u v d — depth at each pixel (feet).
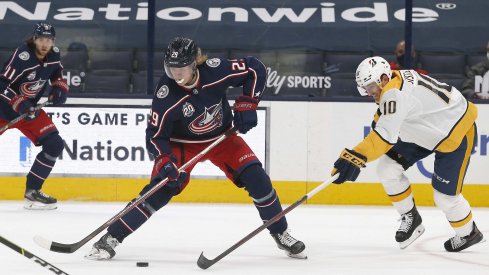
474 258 45.34
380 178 47.93
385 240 51.44
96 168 67.87
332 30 77.10
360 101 67.92
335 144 68.03
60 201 67.87
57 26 76.74
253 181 43.68
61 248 41.65
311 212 63.77
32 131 62.13
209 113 42.42
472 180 67.82
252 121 42.70
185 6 78.54
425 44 76.33
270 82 73.46
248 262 43.52
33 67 59.21
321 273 40.78
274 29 77.30
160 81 41.78
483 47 75.92
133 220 43.16
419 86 44.73
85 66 73.20
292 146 68.03
